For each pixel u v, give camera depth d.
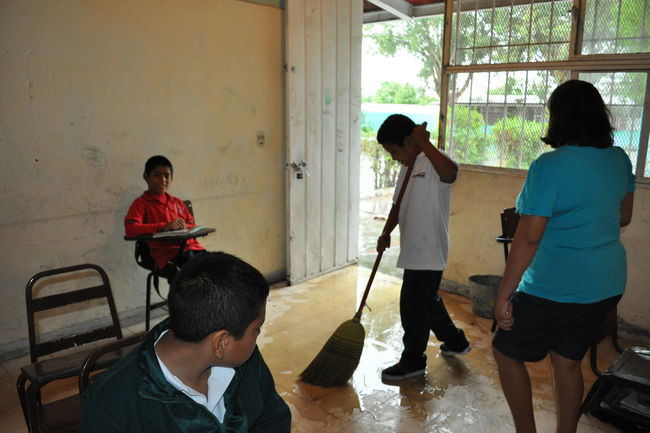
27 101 2.91
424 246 2.63
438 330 3.04
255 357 1.15
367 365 3.03
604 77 3.29
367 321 3.67
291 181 4.20
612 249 1.80
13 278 3.03
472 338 3.38
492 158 3.88
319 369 2.79
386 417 2.49
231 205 4.07
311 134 4.29
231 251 4.15
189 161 3.73
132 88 3.34
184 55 3.56
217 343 0.89
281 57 4.19
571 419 1.96
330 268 4.80
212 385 1.02
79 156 3.17
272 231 4.43
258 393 1.13
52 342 2.10
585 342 1.88
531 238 1.76
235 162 4.03
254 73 4.02
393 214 2.73
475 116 3.92
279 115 4.29
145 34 3.33
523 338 1.91
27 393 1.69
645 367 2.31
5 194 2.91
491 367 3.00
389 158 8.83
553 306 1.83
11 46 2.80
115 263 3.46
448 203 2.67
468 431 2.38
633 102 3.21
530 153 3.68
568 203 1.73
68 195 3.16
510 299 1.98
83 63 3.09
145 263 3.25
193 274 0.90
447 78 4.02
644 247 3.24
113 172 3.34
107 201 3.35
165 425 0.91
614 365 2.35
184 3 3.49
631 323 3.36
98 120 3.21
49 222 3.11
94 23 3.10
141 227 3.02
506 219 3.29
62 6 2.95
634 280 3.31
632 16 3.13
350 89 4.59
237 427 1.03
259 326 0.94
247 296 0.89
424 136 2.46
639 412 2.30
